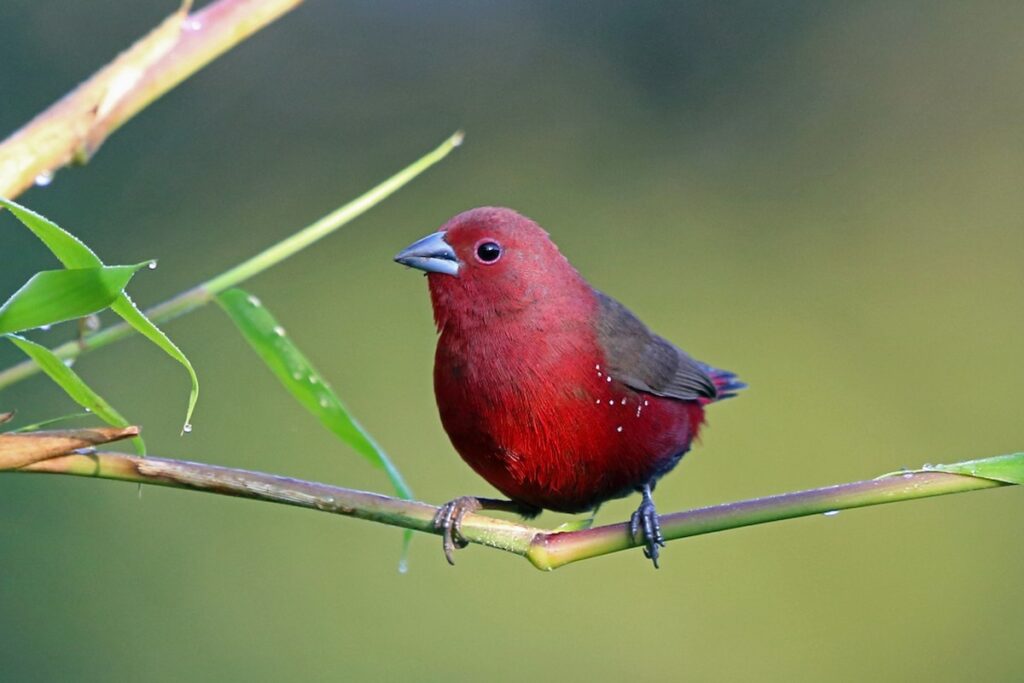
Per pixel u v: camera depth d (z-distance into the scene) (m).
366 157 14.48
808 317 14.05
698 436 7.50
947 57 14.73
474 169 14.66
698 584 12.20
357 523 11.67
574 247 14.30
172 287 13.44
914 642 12.03
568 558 4.62
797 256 14.28
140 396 12.48
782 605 12.18
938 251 14.09
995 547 12.34
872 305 13.98
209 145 14.14
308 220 14.05
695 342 13.84
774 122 14.80
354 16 15.03
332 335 13.81
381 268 14.21
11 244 12.02
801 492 4.31
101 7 13.53
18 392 11.77
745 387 8.89
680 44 15.02
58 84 13.30
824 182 14.54
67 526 11.03
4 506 10.93
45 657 10.47
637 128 14.84
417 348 13.84
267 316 4.98
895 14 14.87
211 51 3.24
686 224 14.45
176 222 13.70
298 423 12.77
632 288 14.17
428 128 14.66
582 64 15.09
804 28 15.03
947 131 14.56
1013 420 13.30
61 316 3.57
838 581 12.27
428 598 11.52
